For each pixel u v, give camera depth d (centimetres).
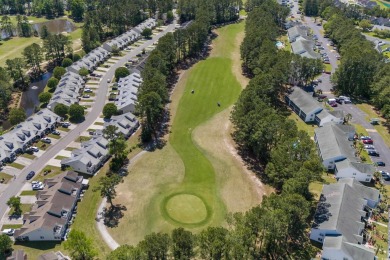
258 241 10106
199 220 11275
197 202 11969
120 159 13525
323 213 10606
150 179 12900
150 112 14850
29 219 10675
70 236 9438
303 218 9725
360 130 15625
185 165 13625
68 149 14350
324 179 12762
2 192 12081
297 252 9994
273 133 12769
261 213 9388
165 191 12388
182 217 11369
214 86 19425
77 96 17962
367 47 19762
